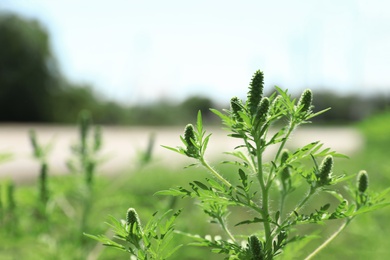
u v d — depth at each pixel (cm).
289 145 263
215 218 63
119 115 1211
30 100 1223
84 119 122
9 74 1189
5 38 1166
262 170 59
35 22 1206
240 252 56
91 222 122
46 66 1225
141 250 56
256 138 56
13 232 109
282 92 57
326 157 58
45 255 110
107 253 106
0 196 107
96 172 124
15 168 355
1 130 947
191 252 105
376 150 231
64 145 529
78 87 1264
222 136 400
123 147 551
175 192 56
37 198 112
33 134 114
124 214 109
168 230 57
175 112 1166
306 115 57
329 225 142
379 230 117
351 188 62
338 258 112
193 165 58
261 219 56
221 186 57
